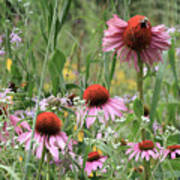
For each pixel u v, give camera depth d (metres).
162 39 1.04
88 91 1.05
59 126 1.00
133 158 1.06
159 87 1.06
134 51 1.03
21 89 1.09
